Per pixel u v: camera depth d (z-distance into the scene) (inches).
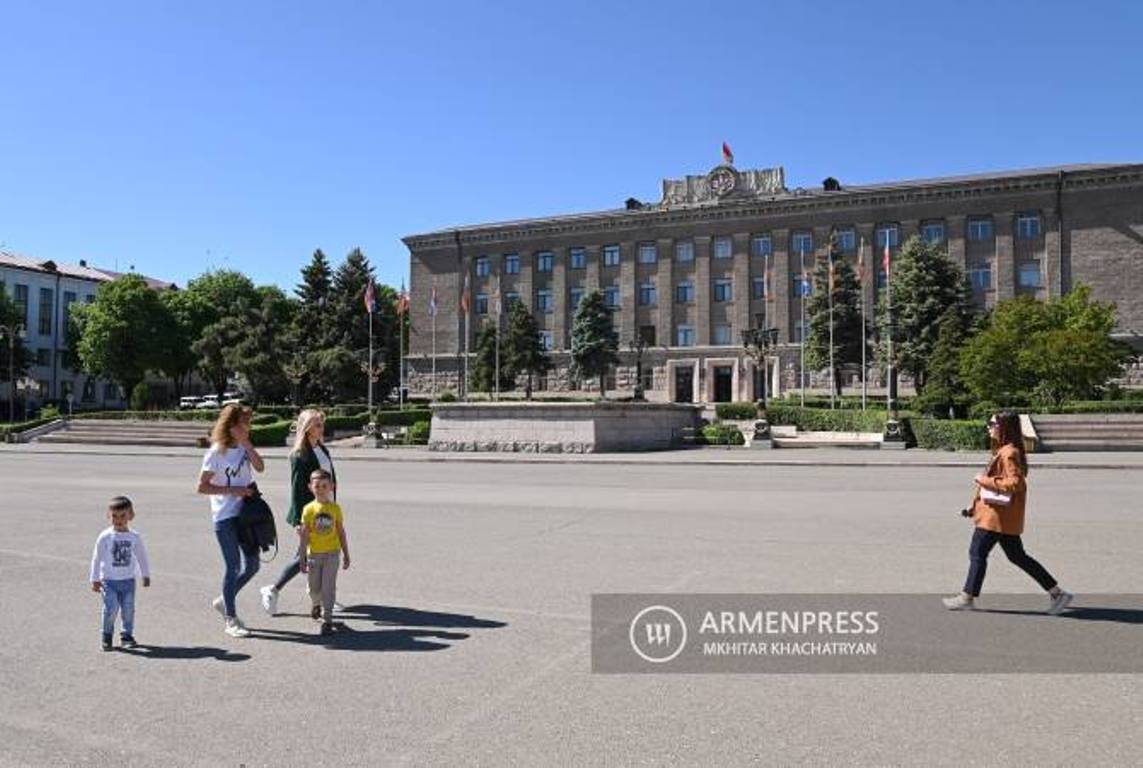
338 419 2043.6
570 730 203.0
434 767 183.5
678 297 3238.2
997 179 2802.7
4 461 1316.4
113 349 3348.9
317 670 250.8
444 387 3548.2
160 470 1113.4
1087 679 236.8
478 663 255.6
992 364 1886.1
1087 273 2719.0
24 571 407.5
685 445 1562.5
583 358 3016.7
